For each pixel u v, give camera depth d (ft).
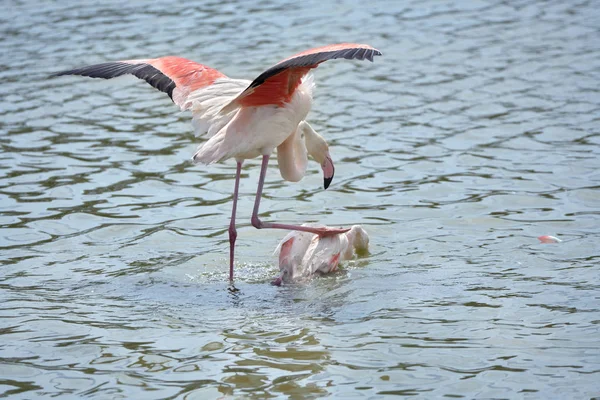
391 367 24.29
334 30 76.74
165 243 36.40
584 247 34.14
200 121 31.96
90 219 39.09
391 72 64.95
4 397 22.88
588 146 47.29
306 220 38.78
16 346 26.16
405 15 83.10
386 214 39.14
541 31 75.51
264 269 33.63
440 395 22.57
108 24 81.15
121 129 53.57
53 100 59.72
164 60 32.89
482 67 64.95
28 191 42.75
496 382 23.24
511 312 28.14
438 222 37.83
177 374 24.12
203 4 89.86
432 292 30.30
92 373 24.29
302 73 30.22
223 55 67.56
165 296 30.63
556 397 22.34
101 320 28.30
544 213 38.24
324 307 29.30
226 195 42.70
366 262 33.76
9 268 33.37
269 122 31.19
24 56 70.18
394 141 49.83
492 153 47.09
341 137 50.78
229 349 25.75
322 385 23.25
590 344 25.48
